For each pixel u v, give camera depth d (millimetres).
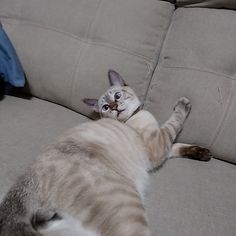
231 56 1212
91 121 1396
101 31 1467
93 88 1481
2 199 1085
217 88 1222
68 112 1576
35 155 1294
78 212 942
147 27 1411
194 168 1235
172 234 991
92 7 1498
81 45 1514
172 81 1322
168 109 1341
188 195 1118
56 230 937
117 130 1251
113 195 961
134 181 1159
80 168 1018
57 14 1567
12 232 911
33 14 1637
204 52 1259
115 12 1448
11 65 1567
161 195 1128
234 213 1047
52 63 1549
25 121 1491
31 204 966
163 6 1416
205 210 1060
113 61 1440
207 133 1243
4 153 1301
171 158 1311
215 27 1256
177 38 1348
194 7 1355
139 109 1438
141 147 1266
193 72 1272
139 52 1422
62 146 1119
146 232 922
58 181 987
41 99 1676
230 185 1150
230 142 1207
